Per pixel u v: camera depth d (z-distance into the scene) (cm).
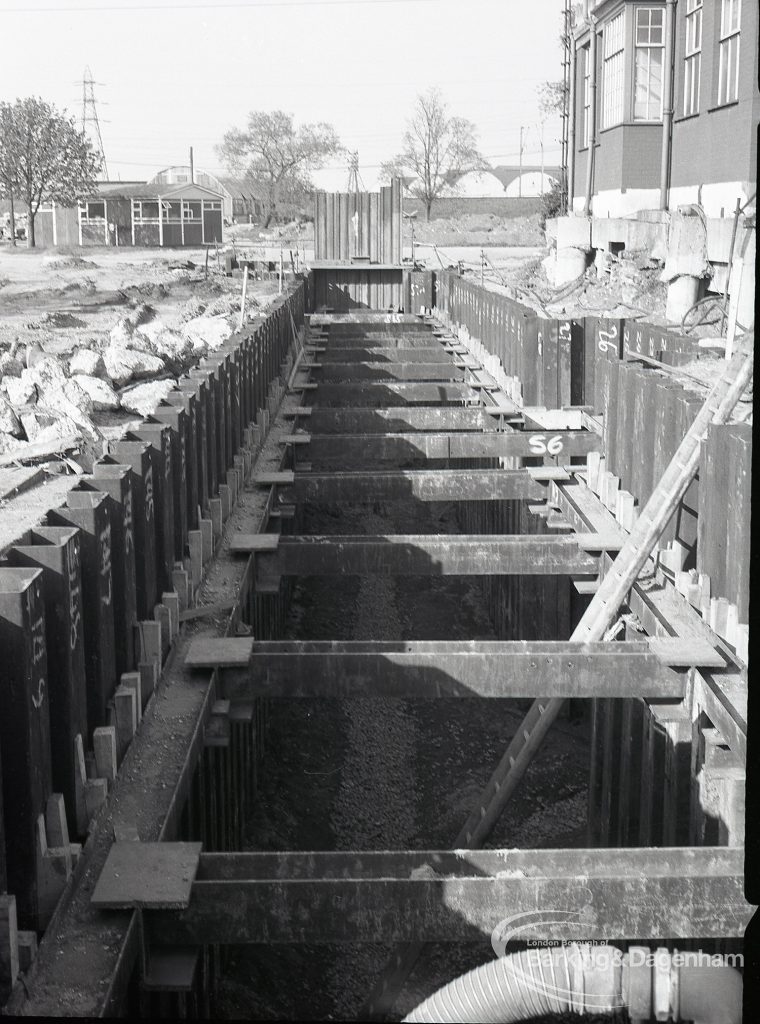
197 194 6806
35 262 4712
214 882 537
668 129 2512
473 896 543
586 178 3288
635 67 2761
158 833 596
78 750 598
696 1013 469
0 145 5391
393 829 1123
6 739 517
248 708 788
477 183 9681
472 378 2064
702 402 951
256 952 884
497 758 1252
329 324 2977
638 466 1101
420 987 856
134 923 522
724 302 1733
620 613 971
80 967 492
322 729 1306
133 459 789
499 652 809
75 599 614
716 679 772
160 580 866
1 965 461
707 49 2219
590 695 796
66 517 655
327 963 892
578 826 1134
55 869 527
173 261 4791
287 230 8012
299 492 1304
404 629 1644
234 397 1332
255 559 1052
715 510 849
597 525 1127
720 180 2156
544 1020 550
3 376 1655
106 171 8331
